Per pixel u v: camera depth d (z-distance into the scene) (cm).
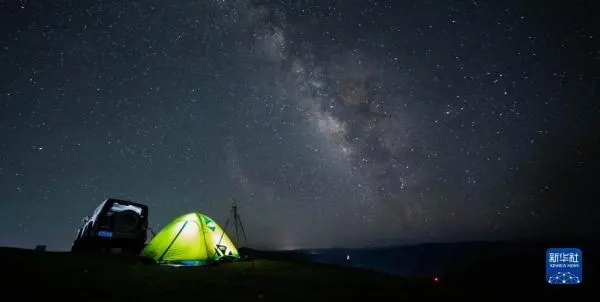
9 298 545
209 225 1082
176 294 615
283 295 630
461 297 716
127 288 648
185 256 975
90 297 575
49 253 1022
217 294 622
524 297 812
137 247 1204
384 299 642
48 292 591
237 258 1070
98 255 1057
